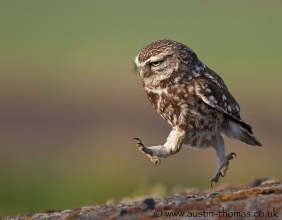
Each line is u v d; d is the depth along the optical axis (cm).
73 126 2886
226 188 1095
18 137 2745
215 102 941
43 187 2148
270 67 4153
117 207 823
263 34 5647
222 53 4706
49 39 5344
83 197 2053
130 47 4878
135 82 3575
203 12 6650
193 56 966
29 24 6172
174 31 5678
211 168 2292
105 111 3075
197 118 950
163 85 959
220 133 982
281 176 2244
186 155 2384
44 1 7450
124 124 2844
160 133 2730
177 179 2223
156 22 6122
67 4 7312
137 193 1241
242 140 1007
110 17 6500
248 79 3750
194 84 945
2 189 2116
